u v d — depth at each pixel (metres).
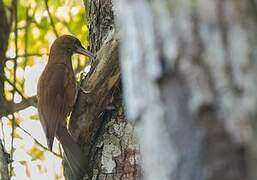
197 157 4.30
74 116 10.84
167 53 4.50
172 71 4.47
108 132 10.41
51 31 17.95
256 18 4.39
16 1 14.65
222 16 4.38
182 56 4.44
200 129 4.31
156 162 4.54
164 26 4.55
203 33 4.40
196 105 4.34
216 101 4.29
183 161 4.38
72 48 12.77
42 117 11.73
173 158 4.43
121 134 10.28
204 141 4.29
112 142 10.30
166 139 4.47
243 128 4.18
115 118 10.42
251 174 4.11
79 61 15.69
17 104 13.88
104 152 10.33
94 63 10.60
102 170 10.27
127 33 4.84
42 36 18.03
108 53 10.30
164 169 4.48
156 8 4.61
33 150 15.40
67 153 10.77
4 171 9.45
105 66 10.37
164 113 4.50
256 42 4.32
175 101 4.45
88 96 10.61
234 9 4.38
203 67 4.36
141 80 4.70
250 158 4.13
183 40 4.45
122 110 10.41
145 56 4.66
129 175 10.03
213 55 4.35
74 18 18.05
